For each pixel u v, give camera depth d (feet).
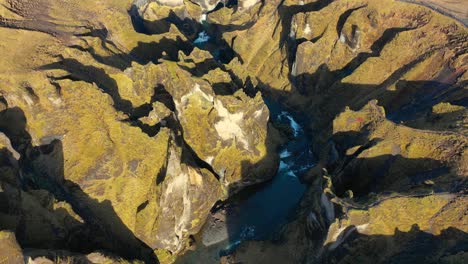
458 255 184.44
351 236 208.23
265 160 302.25
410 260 194.39
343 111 280.72
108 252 217.15
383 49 329.93
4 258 174.81
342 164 259.60
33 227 214.07
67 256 196.54
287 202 291.58
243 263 248.11
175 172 239.71
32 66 293.43
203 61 326.65
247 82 328.49
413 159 232.73
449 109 250.37
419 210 203.62
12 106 270.05
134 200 253.24
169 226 245.24
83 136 267.59
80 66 310.65
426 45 315.99
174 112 290.76
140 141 262.47
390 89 309.22
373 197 212.02
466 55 290.15
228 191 293.43
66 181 255.70
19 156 242.17
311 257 227.81
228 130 288.92
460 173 212.64
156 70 299.99
